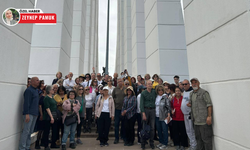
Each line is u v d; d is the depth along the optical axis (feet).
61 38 27.32
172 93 16.78
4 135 11.36
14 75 12.64
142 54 47.19
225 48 10.74
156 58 26.99
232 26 10.16
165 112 15.42
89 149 15.79
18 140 13.16
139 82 25.02
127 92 16.83
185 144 15.10
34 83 13.38
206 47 12.80
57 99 16.12
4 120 11.39
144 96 15.87
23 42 14.02
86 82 25.58
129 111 16.37
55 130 15.83
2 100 11.19
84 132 20.71
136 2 49.57
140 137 15.97
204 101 12.32
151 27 30.04
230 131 10.19
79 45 46.96
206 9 12.79
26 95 12.86
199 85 13.61
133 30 52.75
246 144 9.02
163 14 27.14
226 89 10.59
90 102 20.94
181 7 27.61
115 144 17.43
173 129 15.62
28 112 12.69
